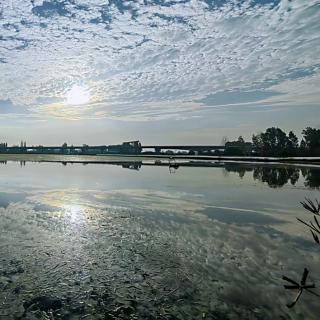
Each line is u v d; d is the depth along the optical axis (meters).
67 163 72.12
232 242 12.71
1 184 29.66
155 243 12.48
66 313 7.81
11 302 8.17
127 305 8.16
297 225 15.42
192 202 21.30
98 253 11.34
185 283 9.27
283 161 77.19
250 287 9.02
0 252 11.18
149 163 73.31
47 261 10.54
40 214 17.00
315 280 9.36
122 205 19.84
